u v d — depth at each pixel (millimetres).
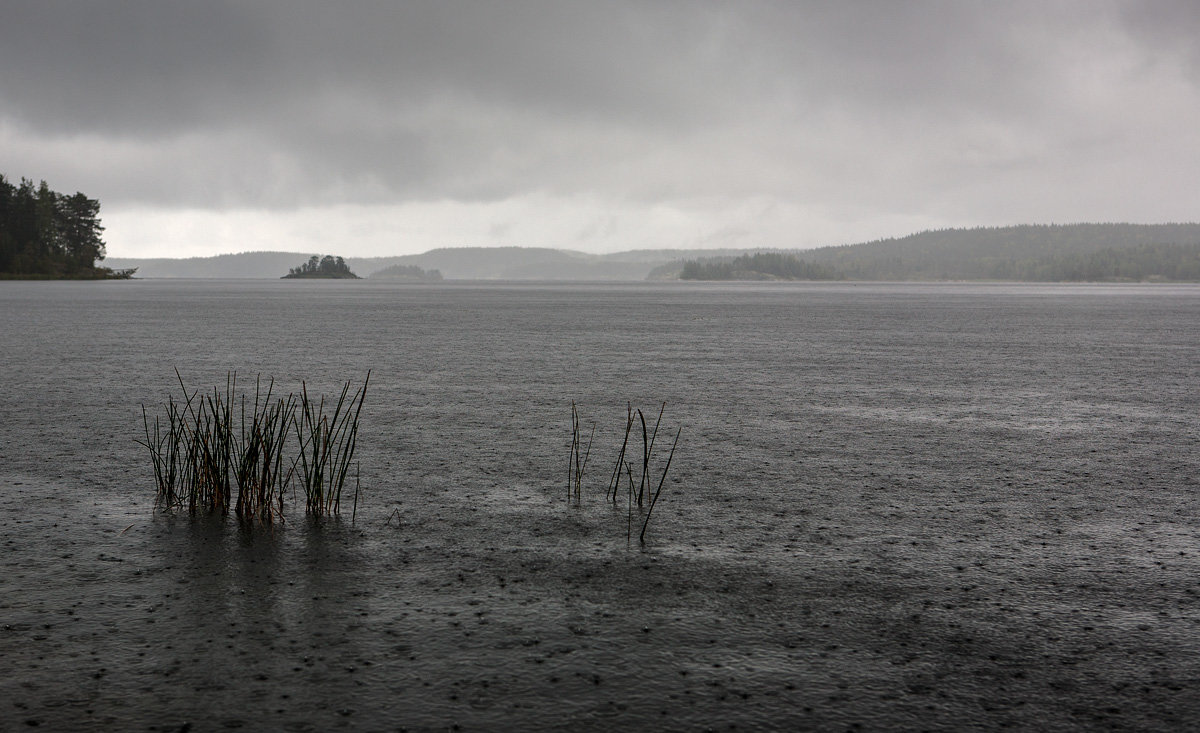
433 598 4957
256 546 5887
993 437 10203
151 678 3984
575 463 8625
